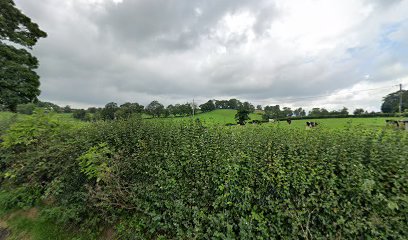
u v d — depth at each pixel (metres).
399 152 2.64
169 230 3.44
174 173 3.67
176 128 4.49
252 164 3.21
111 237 3.70
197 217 3.21
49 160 5.27
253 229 2.92
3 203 5.01
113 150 4.48
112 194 3.87
